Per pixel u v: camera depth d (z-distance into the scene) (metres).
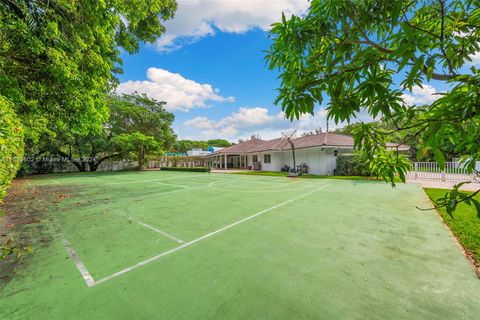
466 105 0.91
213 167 33.16
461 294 2.09
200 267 2.72
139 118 26.14
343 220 4.54
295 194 7.83
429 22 1.45
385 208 5.46
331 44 1.44
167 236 3.83
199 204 6.36
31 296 2.19
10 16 3.66
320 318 1.83
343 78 1.24
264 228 4.14
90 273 2.62
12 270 2.71
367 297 2.08
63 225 4.52
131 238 3.75
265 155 22.95
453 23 1.39
